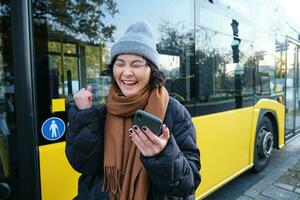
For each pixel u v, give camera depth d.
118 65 1.26
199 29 3.07
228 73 3.60
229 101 3.64
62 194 1.92
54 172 1.87
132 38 1.22
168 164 1.11
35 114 1.76
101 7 2.10
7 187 1.74
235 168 3.85
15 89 1.72
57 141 1.88
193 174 1.26
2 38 1.71
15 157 1.74
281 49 5.41
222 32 3.45
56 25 1.85
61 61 1.88
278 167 5.26
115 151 1.27
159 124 1.07
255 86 4.32
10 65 1.71
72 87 1.93
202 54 3.12
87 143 1.27
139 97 1.25
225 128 3.55
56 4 1.85
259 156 4.80
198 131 3.06
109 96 1.34
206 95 3.20
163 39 2.64
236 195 4.09
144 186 1.22
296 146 6.86
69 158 1.32
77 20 1.96
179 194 1.21
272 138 5.11
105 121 1.35
